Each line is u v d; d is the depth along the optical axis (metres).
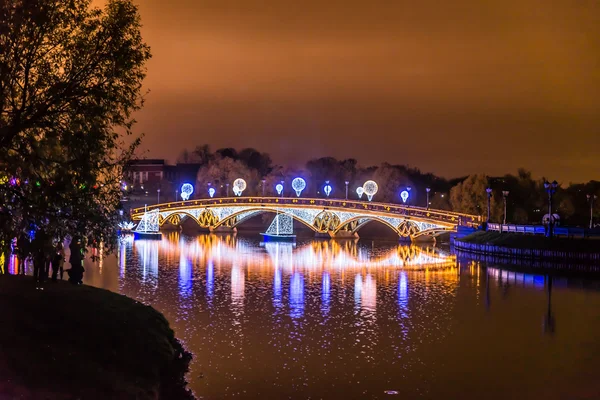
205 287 81.56
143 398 32.41
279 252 135.75
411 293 79.06
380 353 50.38
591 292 80.25
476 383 43.72
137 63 33.53
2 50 29.41
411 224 164.88
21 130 30.17
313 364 46.94
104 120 32.62
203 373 43.59
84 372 31.91
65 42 32.06
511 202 183.75
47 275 53.88
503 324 61.47
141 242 159.88
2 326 34.84
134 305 51.16
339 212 177.25
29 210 29.28
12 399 25.95
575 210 193.88
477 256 125.44
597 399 41.00
